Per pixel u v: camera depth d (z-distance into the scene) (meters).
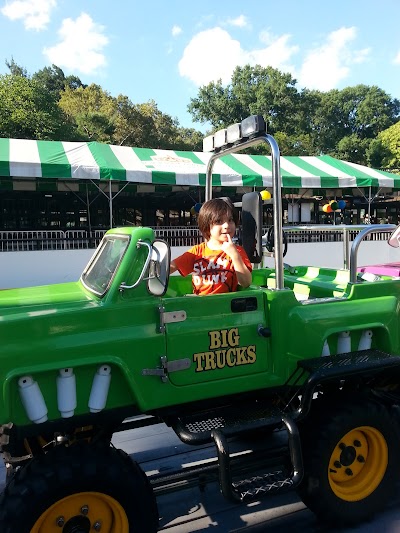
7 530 1.94
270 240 3.02
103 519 2.19
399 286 3.06
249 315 2.57
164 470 3.26
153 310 2.32
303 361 2.64
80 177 12.14
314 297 3.38
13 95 27.81
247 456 2.64
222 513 2.79
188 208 22.12
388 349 2.95
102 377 2.20
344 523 2.60
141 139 39.44
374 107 61.88
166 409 2.51
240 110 52.75
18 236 13.27
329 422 2.54
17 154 12.47
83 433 2.60
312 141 59.06
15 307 2.23
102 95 39.66
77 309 2.18
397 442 2.76
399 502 2.89
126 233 2.51
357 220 22.42
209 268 2.87
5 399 2.01
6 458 2.64
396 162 44.78
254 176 14.30
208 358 2.44
